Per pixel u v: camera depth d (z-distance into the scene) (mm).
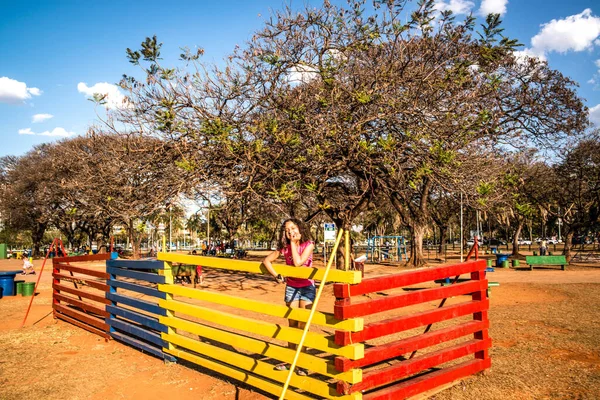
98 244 44688
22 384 5508
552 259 22750
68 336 8109
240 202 12266
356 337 3910
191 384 5398
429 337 4711
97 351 7066
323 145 10844
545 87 15219
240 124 11438
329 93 11555
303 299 5000
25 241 75500
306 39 11953
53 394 5164
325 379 5375
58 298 9836
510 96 15156
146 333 6750
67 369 6105
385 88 11297
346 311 3846
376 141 10828
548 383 4961
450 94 12031
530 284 15148
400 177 11625
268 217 20000
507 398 4574
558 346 6477
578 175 26297
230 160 11211
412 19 11094
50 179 37156
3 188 43062
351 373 3789
